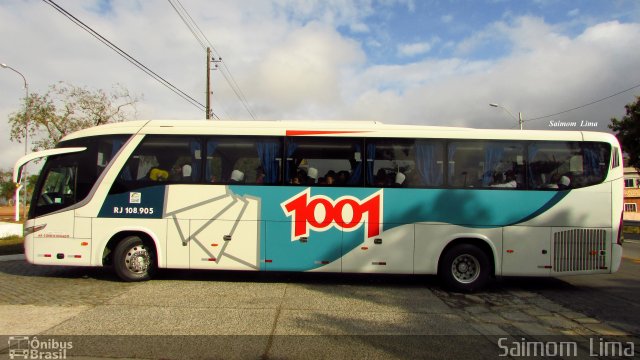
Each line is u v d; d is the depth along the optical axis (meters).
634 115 24.83
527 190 7.98
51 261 8.25
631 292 8.16
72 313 6.15
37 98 28.73
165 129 8.37
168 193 8.20
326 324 5.82
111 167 8.30
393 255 8.00
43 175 8.45
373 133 8.17
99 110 29.09
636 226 32.16
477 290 8.02
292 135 8.22
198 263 8.14
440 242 7.97
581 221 7.93
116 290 7.61
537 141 8.09
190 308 6.48
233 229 8.12
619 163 8.08
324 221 8.06
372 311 6.52
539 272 7.90
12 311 6.23
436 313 6.52
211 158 8.24
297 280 8.69
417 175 8.07
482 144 8.11
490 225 7.95
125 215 8.21
